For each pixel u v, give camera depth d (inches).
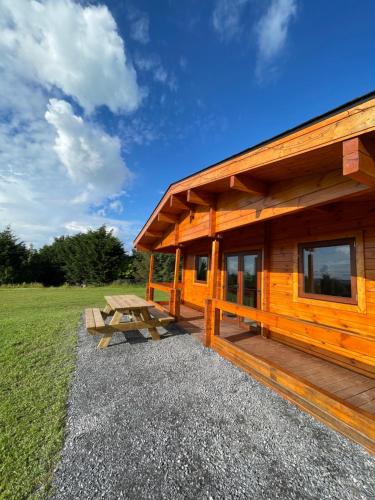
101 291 583.8
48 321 235.0
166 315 238.2
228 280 231.9
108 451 70.1
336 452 70.3
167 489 58.4
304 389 90.5
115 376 118.2
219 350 148.6
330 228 135.8
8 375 117.8
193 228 205.6
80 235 809.5
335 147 77.2
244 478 61.7
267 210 121.5
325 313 135.6
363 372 114.4
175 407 92.2
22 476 61.1
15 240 732.7
